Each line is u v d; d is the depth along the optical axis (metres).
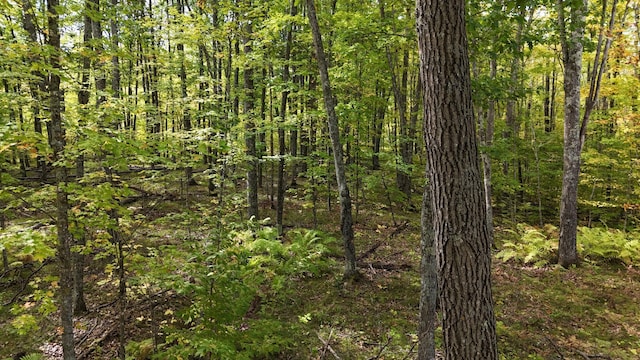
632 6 11.95
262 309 7.72
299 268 9.30
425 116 3.32
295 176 18.25
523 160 18.97
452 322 3.27
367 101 12.72
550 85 26.06
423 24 3.19
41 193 4.56
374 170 19.64
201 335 5.27
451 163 3.15
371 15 9.59
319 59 8.67
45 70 4.04
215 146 5.27
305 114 10.46
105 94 4.93
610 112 13.81
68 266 4.27
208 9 9.73
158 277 5.44
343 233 9.23
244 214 13.09
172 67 12.34
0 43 3.69
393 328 7.24
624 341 6.94
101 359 6.04
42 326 7.22
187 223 6.78
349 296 8.45
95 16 4.35
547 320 7.67
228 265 5.81
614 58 11.35
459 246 3.17
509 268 10.54
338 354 6.36
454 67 3.09
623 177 14.91
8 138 3.63
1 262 9.30
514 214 16.84
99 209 5.08
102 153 4.58
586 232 12.26
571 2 6.84
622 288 9.16
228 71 10.66
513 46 6.25
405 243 12.39
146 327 6.99
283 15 9.66
